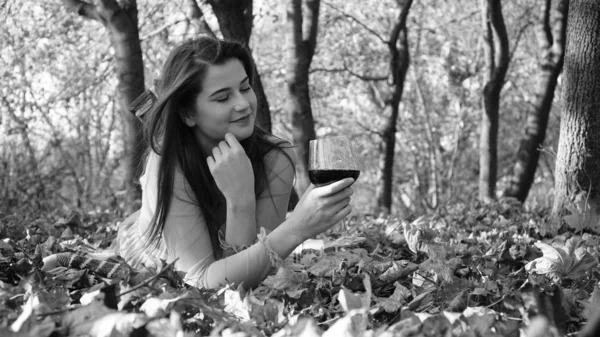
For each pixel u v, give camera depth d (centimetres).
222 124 269
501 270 274
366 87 1972
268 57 1806
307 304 223
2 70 1292
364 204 2234
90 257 266
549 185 2166
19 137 1295
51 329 159
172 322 159
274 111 1894
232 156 268
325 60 1812
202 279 261
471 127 2100
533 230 492
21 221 564
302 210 255
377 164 2169
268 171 297
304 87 1012
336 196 251
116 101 1520
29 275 230
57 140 1283
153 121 272
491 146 1251
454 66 1966
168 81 271
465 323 164
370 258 277
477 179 2122
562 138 569
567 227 488
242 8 917
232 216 271
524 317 175
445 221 590
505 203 775
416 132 2150
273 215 301
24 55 1341
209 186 277
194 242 271
